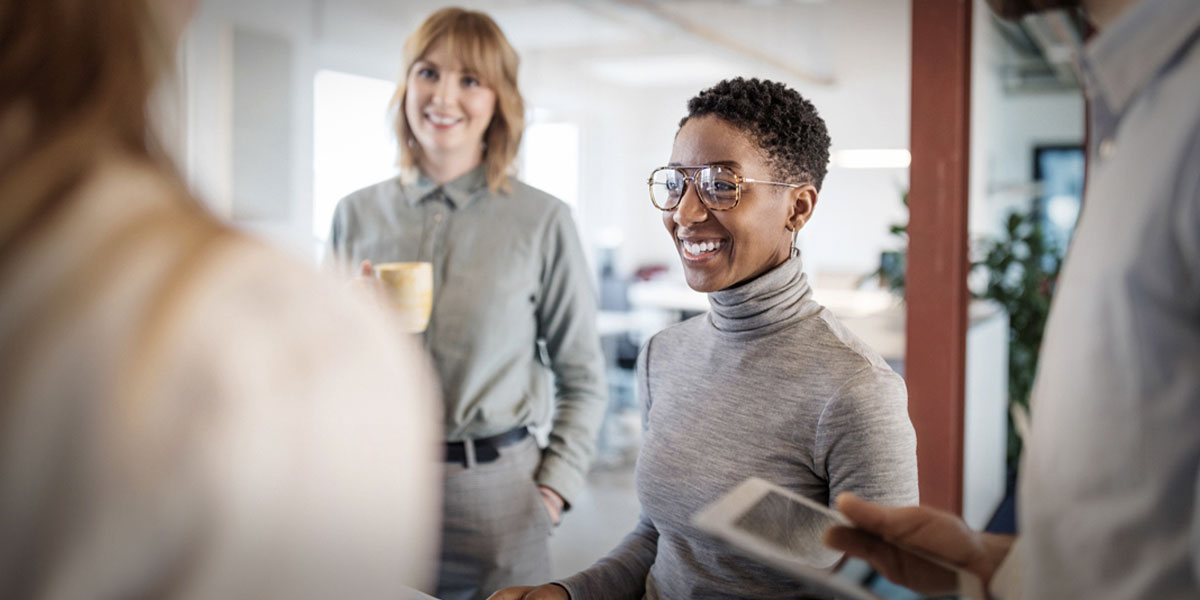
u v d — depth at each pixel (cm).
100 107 38
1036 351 388
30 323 34
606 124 566
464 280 170
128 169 38
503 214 174
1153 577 57
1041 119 663
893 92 629
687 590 103
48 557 33
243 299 37
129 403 33
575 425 177
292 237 296
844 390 92
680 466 104
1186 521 57
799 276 102
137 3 39
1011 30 431
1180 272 55
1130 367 57
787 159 99
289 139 296
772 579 97
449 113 169
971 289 397
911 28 214
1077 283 62
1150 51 58
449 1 358
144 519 33
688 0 450
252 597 35
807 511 79
